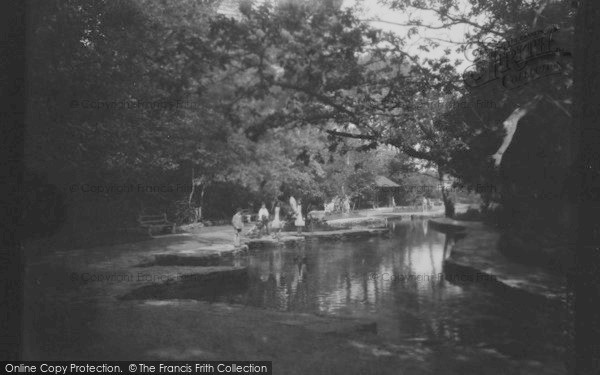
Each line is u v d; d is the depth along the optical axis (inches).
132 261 494.3
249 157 283.7
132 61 294.5
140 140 375.6
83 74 298.4
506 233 421.1
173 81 220.5
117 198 643.5
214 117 235.6
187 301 336.5
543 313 293.6
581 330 111.0
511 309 327.0
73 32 294.4
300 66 216.4
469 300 363.6
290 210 1008.2
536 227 370.0
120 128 353.4
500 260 412.5
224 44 212.2
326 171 698.2
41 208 134.4
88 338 220.8
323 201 1250.0
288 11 210.4
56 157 309.1
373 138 241.1
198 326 258.4
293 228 984.9
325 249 769.6
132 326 249.9
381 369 213.0
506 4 251.9
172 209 879.7
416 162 312.7
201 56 216.4
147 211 828.0
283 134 236.7
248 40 211.2
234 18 211.2
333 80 222.7
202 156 310.0
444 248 711.1
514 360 236.4
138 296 371.9
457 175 251.0
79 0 294.4
